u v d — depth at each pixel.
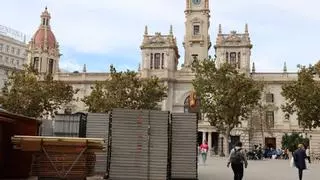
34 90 57.56
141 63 90.88
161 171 24.50
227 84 64.06
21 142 21.84
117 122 25.09
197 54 93.06
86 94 91.50
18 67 118.94
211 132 83.81
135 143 24.86
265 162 52.00
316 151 81.62
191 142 25.48
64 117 27.95
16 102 56.66
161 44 90.19
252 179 27.81
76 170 22.16
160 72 88.50
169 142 25.47
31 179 24.88
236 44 88.81
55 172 22.08
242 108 65.25
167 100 86.94
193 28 94.38
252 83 66.38
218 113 64.12
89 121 25.97
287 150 70.88
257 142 84.62
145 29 91.81
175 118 25.73
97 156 25.44
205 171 33.78
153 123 25.03
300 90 51.94
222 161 51.28
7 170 24.77
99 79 91.62
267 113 85.88
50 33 103.94
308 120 52.38
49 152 22.12
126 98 65.50
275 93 86.19
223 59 89.00
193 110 52.28
